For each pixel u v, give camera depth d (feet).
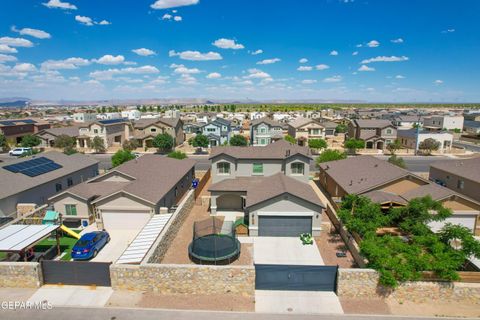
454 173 110.42
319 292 55.16
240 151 112.06
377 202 79.82
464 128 306.76
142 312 49.88
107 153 226.58
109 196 85.76
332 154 144.15
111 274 54.90
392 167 99.25
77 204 89.51
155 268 54.29
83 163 127.24
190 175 131.85
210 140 246.68
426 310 50.26
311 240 76.79
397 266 51.34
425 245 59.72
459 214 82.23
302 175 108.17
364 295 53.16
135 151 235.40
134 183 94.02
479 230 82.79
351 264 65.92
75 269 56.34
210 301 52.80
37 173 104.47
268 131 242.58
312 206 79.15
